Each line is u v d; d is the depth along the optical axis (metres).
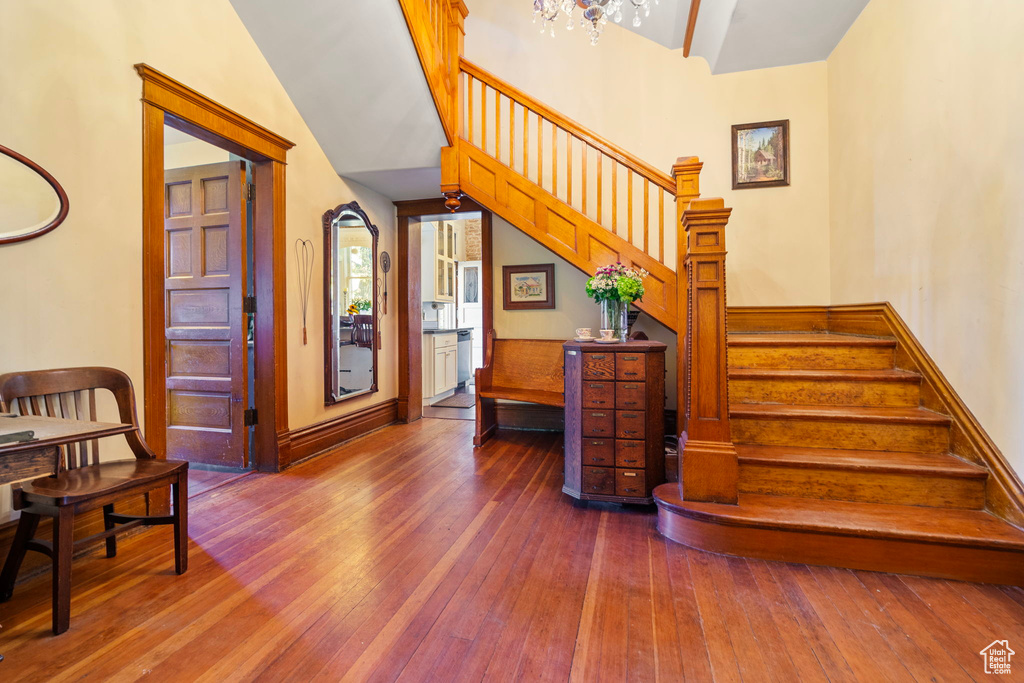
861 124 3.29
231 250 3.13
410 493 2.80
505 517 2.46
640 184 4.13
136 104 2.29
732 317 4.04
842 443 2.43
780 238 3.95
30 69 1.89
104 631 1.53
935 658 1.39
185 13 2.56
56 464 1.37
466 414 5.30
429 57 3.11
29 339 1.88
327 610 1.65
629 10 4.09
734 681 1.31
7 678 1.31
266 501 2.67
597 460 2.58
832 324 3.76
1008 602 1.68
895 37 2.85
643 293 2.86
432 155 3.62
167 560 2.01
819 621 1.58
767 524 2.00
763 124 3.94
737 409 2.58
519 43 4.35
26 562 1.85
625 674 1.34
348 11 2.79
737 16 3.33
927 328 2.54
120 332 2.22
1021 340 1.88
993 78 2.03
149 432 2.33
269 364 3.18
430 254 6.93
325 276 3.71
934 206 2.47
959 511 2.06
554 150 3.29
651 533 2.28
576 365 2.63
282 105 3.28
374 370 4.40
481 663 1.38
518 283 4.47
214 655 1.42
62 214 1.97
